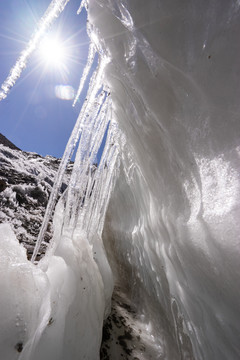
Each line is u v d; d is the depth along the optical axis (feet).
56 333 3.07
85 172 6.00
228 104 2.10
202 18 2.11
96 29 3.53
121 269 10.38
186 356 4.50
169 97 2.97
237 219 2.08
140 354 5.09
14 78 2.62
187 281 3.57
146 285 7.16
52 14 3.05
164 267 5.02
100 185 8.14
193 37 2.26
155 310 6.39
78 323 3.76
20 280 2.54
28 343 2.30
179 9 2.24
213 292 2.77
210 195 2.48
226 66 2.02
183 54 2.43
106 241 13.12
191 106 2.61
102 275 6.40
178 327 4.83
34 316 2.43
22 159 27.30
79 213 6.07
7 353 2.01
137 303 7.73
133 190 8.16
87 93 5.05
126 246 9.64
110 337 5.36
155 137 3.99
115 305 7.33
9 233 3.24
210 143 2.42
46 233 10.68
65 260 4.30
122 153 8.79
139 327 6.32
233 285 2.28
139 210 7.64
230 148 2.15
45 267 3.92
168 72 2.74
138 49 3.01
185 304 3.91
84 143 5.75
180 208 3.42
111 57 3.71
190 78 2.46
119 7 2.83
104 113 6.29
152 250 5.91
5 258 2.70
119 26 3.06
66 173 26.68
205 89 2.30
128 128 5.56
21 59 2.67
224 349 2.74
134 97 4.00
